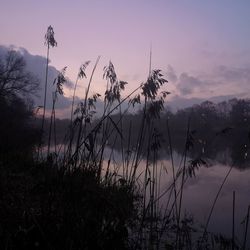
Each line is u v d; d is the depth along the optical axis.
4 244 5.10
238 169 22.69
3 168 10.76
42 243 5.15
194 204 12.40
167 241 7.49
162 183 15.62
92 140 5.54
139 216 8.23
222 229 9.59
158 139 7.57
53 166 6.65
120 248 5.66
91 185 5.91
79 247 5.14
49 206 5.53
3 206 6.19
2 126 17.27
